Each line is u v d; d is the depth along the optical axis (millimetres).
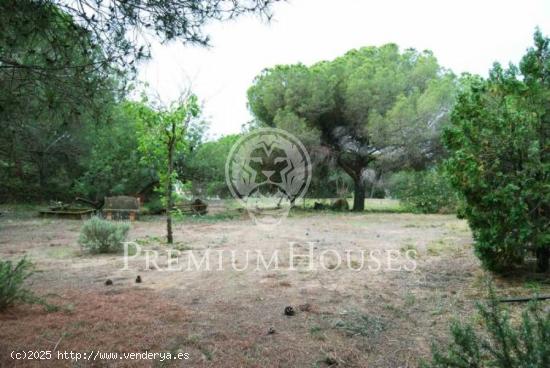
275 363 2930
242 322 3789
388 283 5309
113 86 3562
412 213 18828
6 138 3838
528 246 5070
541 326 2006
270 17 3098
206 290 4965
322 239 9711
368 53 21891
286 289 5023
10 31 2861
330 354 3068
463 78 18094
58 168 18391
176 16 3180
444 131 5738
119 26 3164
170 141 8930
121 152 17141
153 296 4652
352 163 21188
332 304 4387
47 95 3174
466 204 5566
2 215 15484
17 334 3361
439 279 5449
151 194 19109
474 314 3912
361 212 19484
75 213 14945
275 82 19484
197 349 3152
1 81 3135
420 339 3379
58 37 3059
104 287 5090
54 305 4172
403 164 18984
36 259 7086
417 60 20484
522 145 4859
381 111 18672
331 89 18688
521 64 5203
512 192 4730
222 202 25078
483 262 5496
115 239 7816
